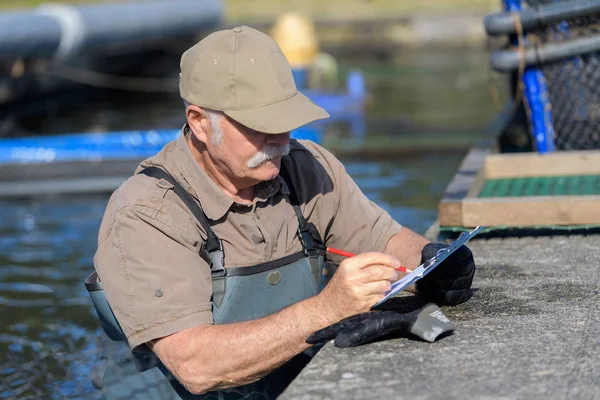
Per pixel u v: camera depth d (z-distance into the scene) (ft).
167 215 22.02
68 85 100.37
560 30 37.73
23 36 84.28
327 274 27.25
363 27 140.97
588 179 35.06
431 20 139.33
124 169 57.88
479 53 128.16
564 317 21.98
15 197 57.00
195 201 22.61
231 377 20.90
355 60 125.80
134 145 59.82
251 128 21.03
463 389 18.10
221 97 21.40
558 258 27.50
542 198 29.99
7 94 89.10
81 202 55.16
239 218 22.80
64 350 31.63
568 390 17.83
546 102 38.14
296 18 92.22
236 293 22.68
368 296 20.24
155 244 21.74
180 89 22.41
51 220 50.85
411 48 137.08
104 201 55.21
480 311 22.79
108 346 24.97
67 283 39.40
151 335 21.35
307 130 64.44
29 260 42.96
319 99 84.79
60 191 57.57
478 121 75.00
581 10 36.65
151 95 102.83
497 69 38.40
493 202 30.22
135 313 21.50
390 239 25.18
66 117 88.43
